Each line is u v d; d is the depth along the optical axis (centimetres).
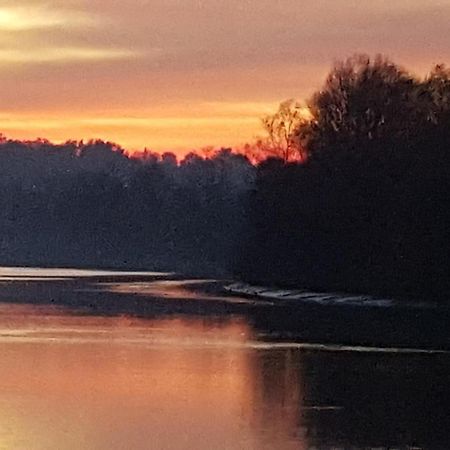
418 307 7894
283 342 5403
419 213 8156
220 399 3603
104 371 4191
